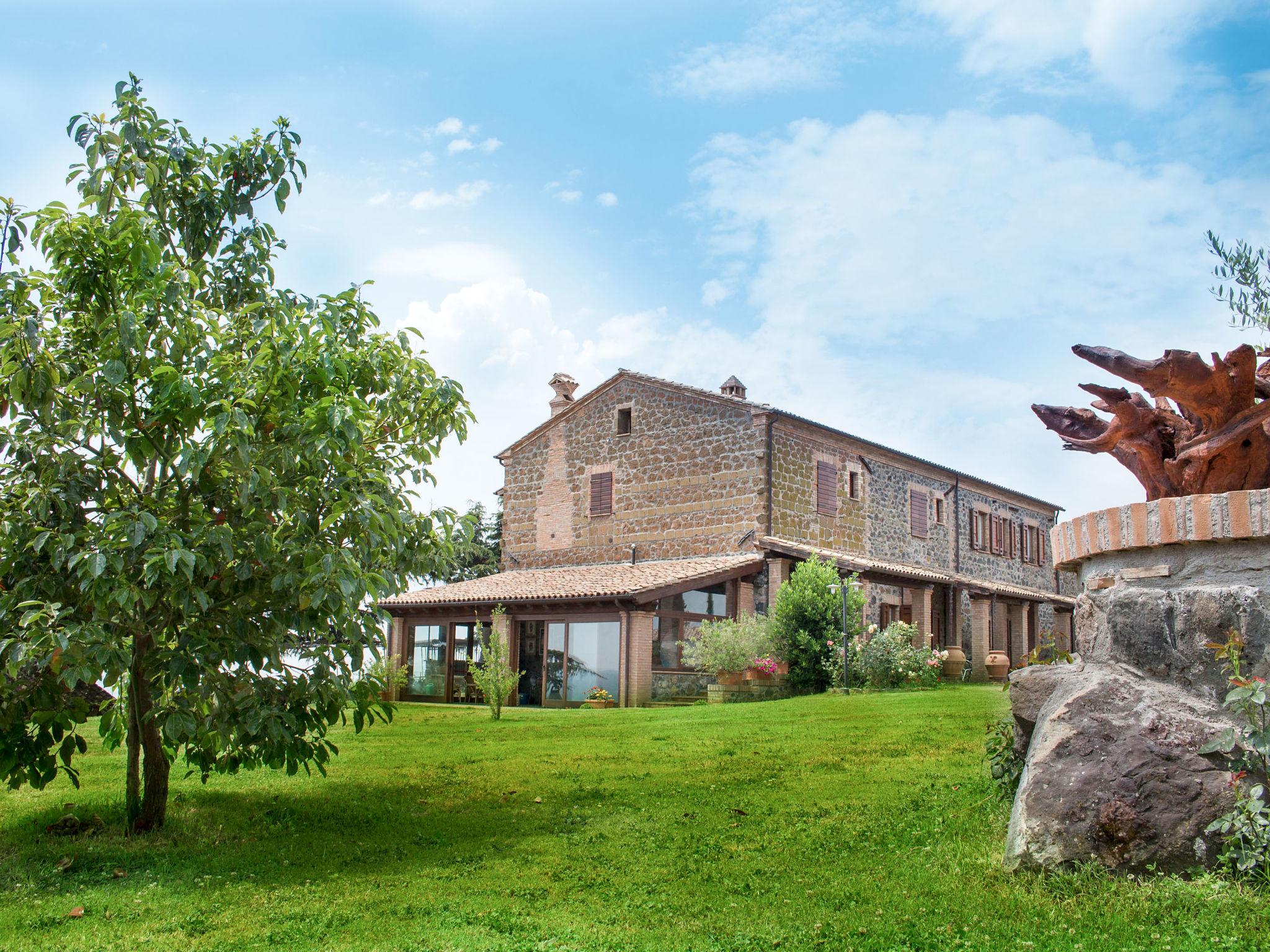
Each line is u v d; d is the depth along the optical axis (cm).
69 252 698
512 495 2905
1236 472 527
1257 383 555
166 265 687
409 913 538
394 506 784
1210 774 476
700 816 762
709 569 2242
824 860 608
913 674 2070
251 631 710
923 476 2997
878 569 2377
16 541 665
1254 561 492
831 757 1005
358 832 761
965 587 2781
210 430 662
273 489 682
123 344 655
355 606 711
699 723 1400
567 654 2342
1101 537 556
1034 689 607
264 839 743
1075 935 429
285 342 720
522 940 482
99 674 646
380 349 817
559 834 733
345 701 768
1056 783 509
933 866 566
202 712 726
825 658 2120
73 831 768
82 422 679
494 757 1146
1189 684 504
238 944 493
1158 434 565
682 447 2527
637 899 551
